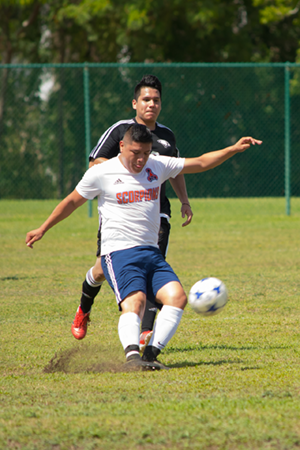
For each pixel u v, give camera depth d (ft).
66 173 241.76
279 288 81.15
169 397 36.19
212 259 108.37
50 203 222.48
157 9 280.31
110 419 31.91
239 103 222.69
